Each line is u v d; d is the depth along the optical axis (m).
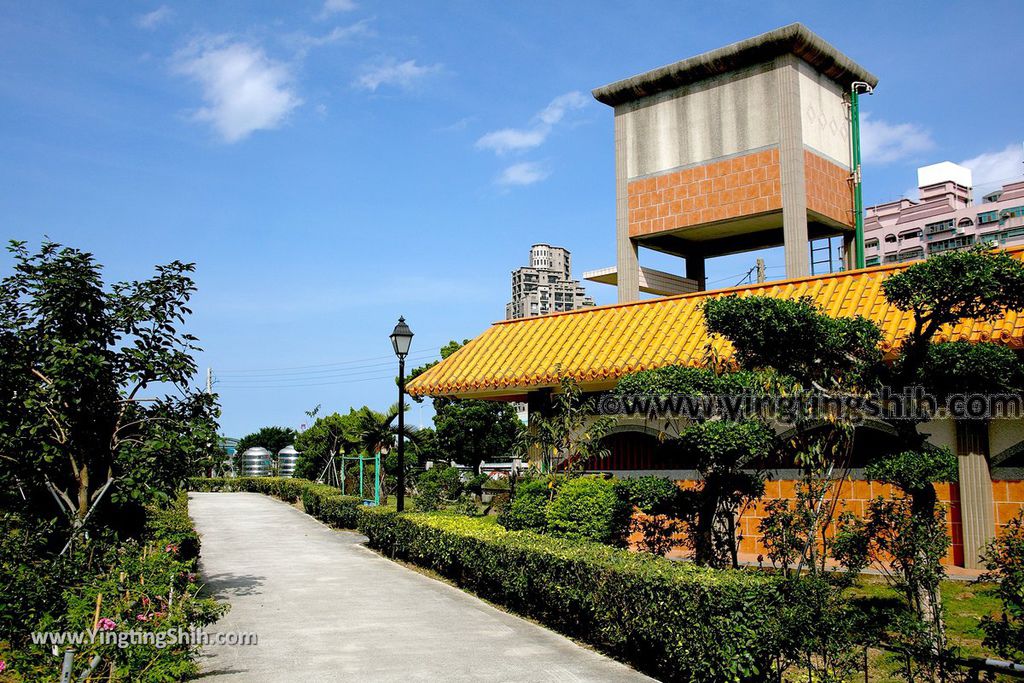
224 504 34.19
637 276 19.88
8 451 9.95
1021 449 11.87
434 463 34.88
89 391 10.58
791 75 17.81
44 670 6.62
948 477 8.12
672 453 10.52
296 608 11.62
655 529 11.39
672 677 7.82
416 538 15.34
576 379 14.92
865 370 8.52
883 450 13.14
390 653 8.91
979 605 9.93
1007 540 7.12
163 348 11.18
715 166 18.70
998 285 7.48
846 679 7.03
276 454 56.84
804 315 8.28
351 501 23.38
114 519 12.62
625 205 20.06
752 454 8.94
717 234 20.19
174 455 10.87
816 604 6.88
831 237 19.89
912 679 7.04
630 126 20.20
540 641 9.49
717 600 7.10
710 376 9.20
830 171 18.78
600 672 8.11
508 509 14.06
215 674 8.05
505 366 16.38
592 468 16.31
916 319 8.27
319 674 8.04
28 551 9.05
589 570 9.14
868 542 8.41
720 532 10.16
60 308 10.33
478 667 8.30
